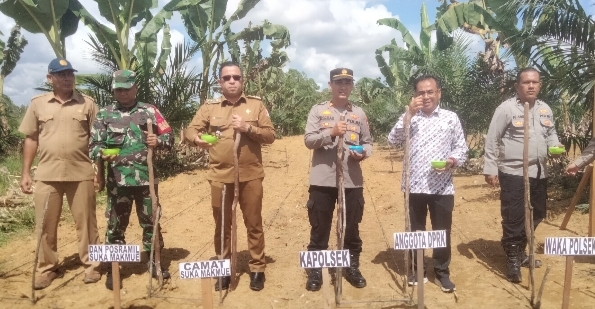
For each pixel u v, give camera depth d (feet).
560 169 26.45
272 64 55.67
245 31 45.80
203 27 39.17
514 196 13.96
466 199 25.66
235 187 12.89
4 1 29.53
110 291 13.96
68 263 16.35
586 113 28.68
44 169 13.99
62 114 13.99
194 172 36.60
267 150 53.36
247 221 13.73
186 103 36.50
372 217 23.11
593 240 10.89
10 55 49.98
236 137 12.73
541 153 14.03
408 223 12.48
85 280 14.56
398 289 13.73
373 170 38.86
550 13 22.00
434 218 13.47
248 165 13.30
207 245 18.45
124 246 11.76
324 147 13.14
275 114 70.69
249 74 49.42
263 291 13.80
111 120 13.69
